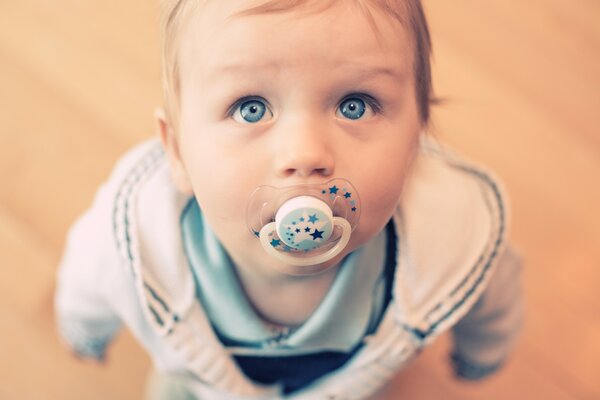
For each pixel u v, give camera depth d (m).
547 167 1.16
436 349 1.06
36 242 1.09
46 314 1.05
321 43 0.42
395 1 0.45
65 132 1.15
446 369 1.05
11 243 1.08
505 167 1.16
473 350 0.83
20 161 1.13
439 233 0.61
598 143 1.19
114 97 1.18
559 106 1.21
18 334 1.04
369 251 0.57
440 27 1.24
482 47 1.24
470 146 1.16
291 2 0.42
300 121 0.43
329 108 0.44
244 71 0.43
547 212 1.13
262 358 0.65
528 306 1.08
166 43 0.50
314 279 0.56
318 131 0.43
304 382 0.70
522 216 1.13
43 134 1.15
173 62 0.49
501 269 0.70
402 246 0.60
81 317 0.77
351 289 0.57
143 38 1.22
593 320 1.08
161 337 0.63
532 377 1.05
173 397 0.93
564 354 1.06
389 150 0.46
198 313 0.61
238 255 0.53
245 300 0.59
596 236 1.13
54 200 1.11
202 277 0.59
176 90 0.50
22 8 1.23
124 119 1.17
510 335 0.80
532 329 1.07
